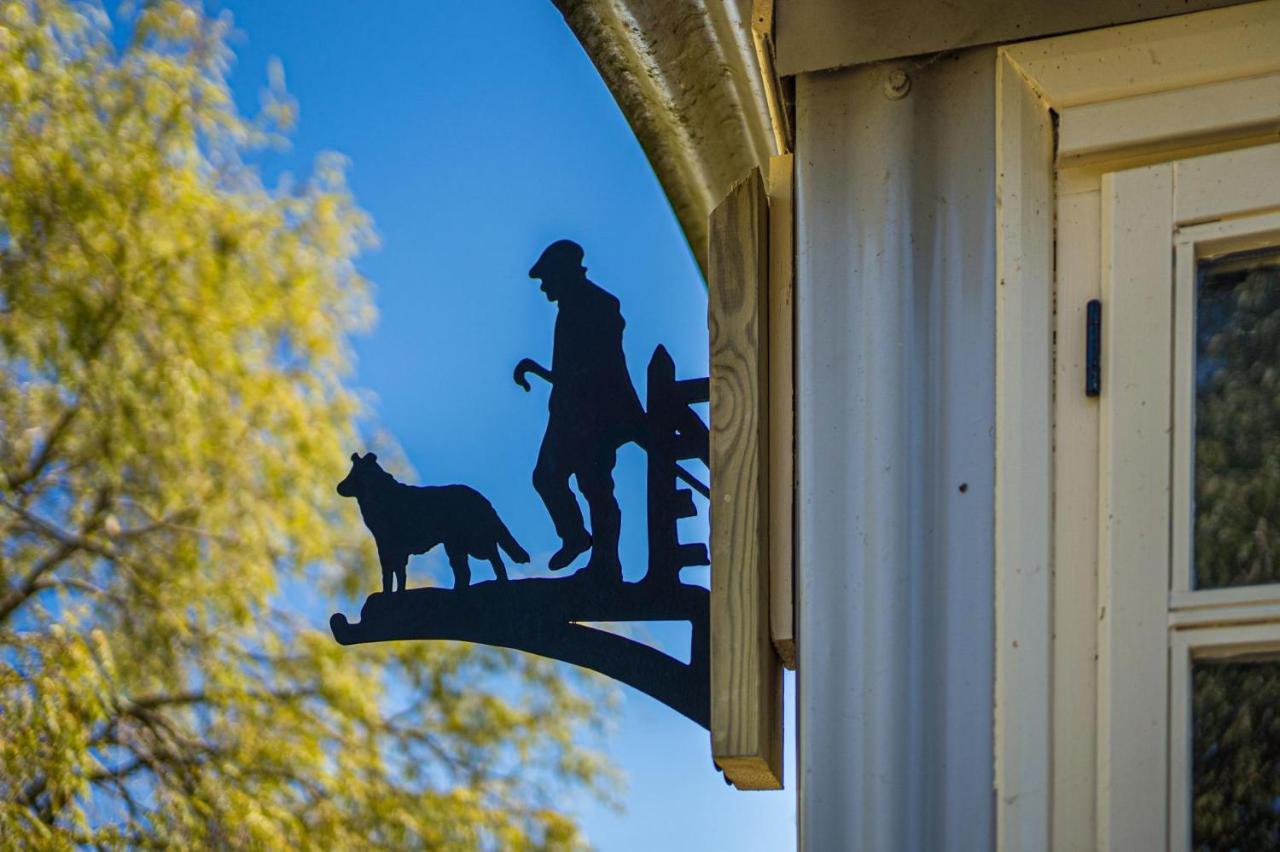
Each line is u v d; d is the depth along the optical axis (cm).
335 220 734
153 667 635
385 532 231
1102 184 179
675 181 296
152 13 721
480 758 649
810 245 189
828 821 171
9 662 584
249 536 664
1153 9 183
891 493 179
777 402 193
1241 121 177
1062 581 170
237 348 698
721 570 188
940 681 172
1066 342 177
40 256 671
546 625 210
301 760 631
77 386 657
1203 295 173
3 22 696
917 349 182
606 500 214
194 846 597
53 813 572
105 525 645
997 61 187
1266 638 161
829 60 193
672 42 263
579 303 225
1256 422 168
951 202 185
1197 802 159
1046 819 163
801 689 176
